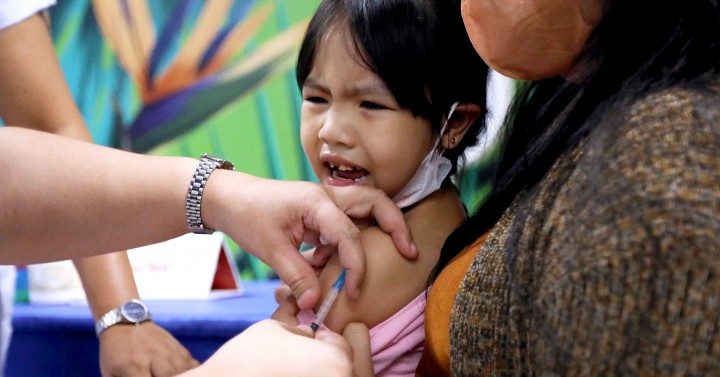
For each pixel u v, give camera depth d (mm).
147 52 2256
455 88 1064
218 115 2219
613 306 496
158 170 906
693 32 580
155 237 920
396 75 1010
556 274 537
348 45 1018
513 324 597
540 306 549
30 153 927
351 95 1030
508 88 1170
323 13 1068
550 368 533
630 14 609
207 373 681
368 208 982
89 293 1235
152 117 2277
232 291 1822
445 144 1089
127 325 1194
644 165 513
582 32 668
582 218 536
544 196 607
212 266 1765
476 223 854
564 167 610
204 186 884
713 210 482
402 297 960
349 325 928
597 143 554
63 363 1613
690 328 477
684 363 479
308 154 1096
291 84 2143
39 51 1299
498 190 830
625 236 499
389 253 964
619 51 621
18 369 1646
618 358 494
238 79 2189
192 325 1480
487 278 655
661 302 482
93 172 907
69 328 1583
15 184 914
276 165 2188
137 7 2252
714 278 472
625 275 493
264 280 2174
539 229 592
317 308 939
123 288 1240
